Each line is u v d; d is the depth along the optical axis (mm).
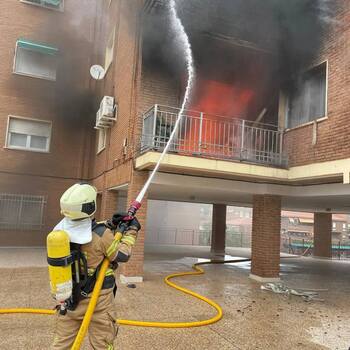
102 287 2666
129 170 8336
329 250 17328
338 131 6828
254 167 7824
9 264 9625
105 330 2682
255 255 9273
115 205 10836
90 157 14617
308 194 8602
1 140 13547
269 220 8984
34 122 14188
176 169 7734
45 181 14070
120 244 2715
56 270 2422
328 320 5738
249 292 7613
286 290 7594
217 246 16641
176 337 4582
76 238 2578
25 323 4832
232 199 13555
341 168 6668
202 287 7926
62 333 2676
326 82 7297
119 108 9961
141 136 8203
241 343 4500
